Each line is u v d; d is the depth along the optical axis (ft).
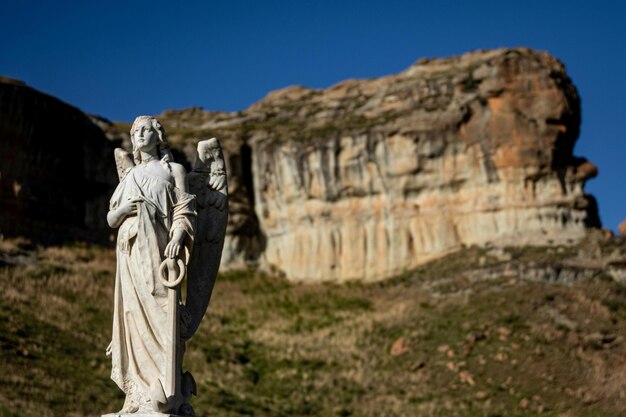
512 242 270.05
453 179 280.92
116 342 37.55
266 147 298.35
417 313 245.04
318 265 286.25
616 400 188.85
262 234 295.48
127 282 37.50
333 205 289.74
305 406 191.93
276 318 253.65
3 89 273.95
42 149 279.28
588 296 238.89
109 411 158.10
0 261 239.09
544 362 204.44
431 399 195.83
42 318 203.10
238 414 176.14
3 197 265.75
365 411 189.98
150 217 37.37
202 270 38.93
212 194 39.32
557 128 278.26
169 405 35.53
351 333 237.86
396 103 300.20
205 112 343.67
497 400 192.24
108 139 299.99
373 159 287.89
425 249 278.87
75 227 282.56
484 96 283.18
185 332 37.35
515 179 276.00
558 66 287.28
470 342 216.95
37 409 148.36
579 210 276.00
